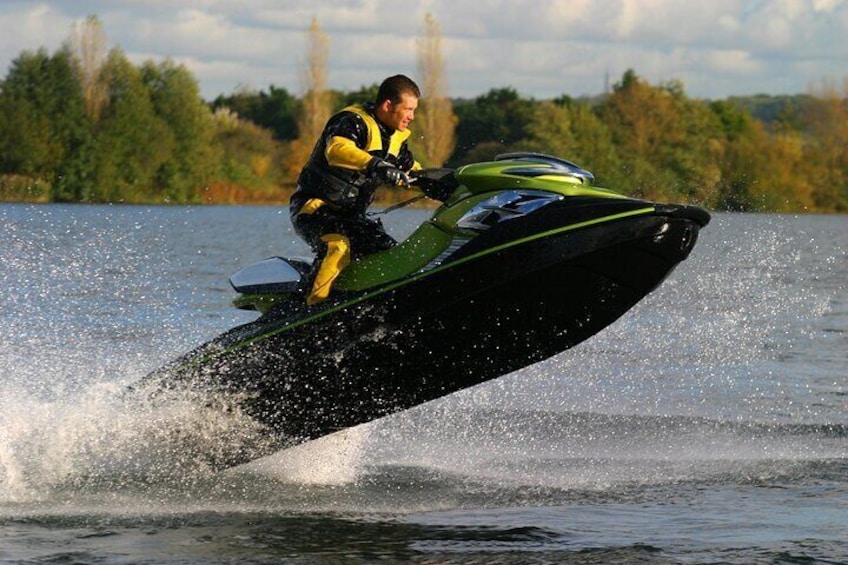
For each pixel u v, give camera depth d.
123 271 35.94
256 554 10.48
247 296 13.62
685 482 13.27
